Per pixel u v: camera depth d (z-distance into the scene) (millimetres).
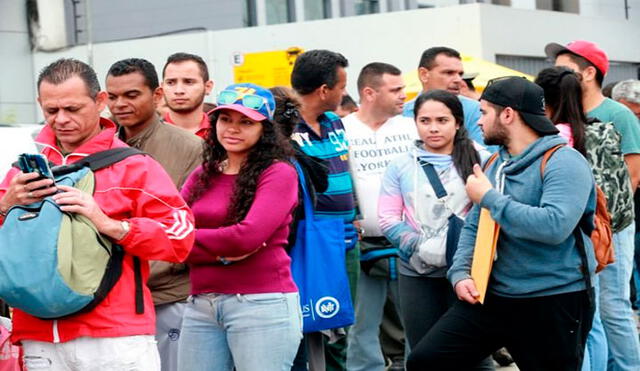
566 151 6719
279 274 6656
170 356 7504
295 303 6742
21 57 21609
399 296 8844
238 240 6402
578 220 6602
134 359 5695
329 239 7590
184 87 8977
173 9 23828
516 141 6902
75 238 5488
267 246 6602
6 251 5379
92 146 5816
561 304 6742
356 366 9273
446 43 22594
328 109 8148
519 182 6777
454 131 8250
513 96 6863
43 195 5480
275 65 18469
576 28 26359
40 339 5652
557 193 6578
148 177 5820
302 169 7559
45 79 5730
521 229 6598
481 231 6852
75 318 5605
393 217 8359
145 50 21969
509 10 23656
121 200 5762
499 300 6836
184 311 6855
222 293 6590
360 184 9352
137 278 5785
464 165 8172
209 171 6750
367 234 9188
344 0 24484
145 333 5785
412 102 10758
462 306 6980
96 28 22656
